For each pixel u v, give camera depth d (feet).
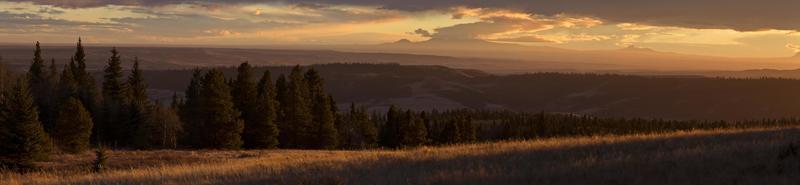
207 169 69.56
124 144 234.17
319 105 257.55
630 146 70.74
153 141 230.27
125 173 70.90
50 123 234.17
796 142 56.65
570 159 60.03
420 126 274.98
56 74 309.63
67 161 154.30
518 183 46.91
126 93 303.89
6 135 141.59
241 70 248.52
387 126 296.10
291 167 67.31
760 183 42.32
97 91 280.51
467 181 48.26
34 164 143.54
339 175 56.34
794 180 42.27
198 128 231.91
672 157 55.06
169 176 62.59
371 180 52.24
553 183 46.62
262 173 61.41
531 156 66.49
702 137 77.56
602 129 387.75
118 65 295.89
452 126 277.64
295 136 255.50
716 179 44.19
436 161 66.80
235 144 223.51
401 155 78.23
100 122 236.22
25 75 292.61
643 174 47.39
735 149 57.77
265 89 251.80
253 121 239.91
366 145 273.54
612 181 45.70
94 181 62.18
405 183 49.52
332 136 257.34
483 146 87.56
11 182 66.74
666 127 414.00
